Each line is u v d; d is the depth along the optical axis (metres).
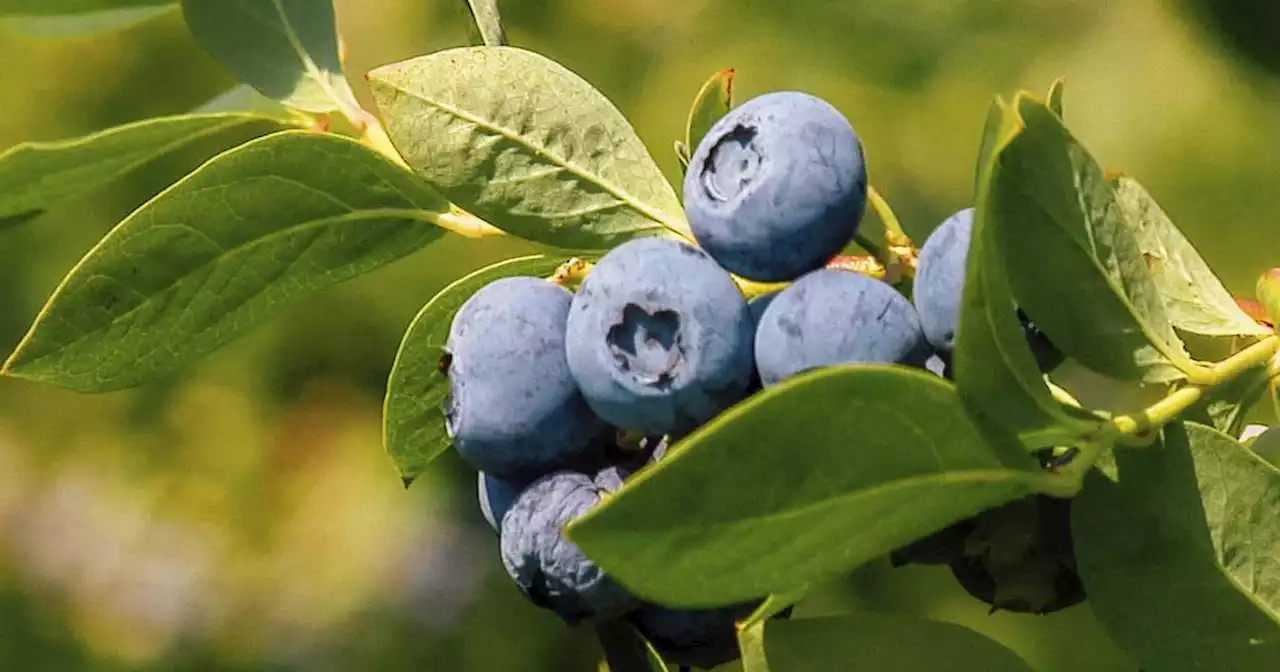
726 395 0.43
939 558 0.44
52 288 1.01
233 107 0.49
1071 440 0.42
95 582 1.03
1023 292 0.43
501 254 0.99
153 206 0.46
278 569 1.02
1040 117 0.42
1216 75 1.00
